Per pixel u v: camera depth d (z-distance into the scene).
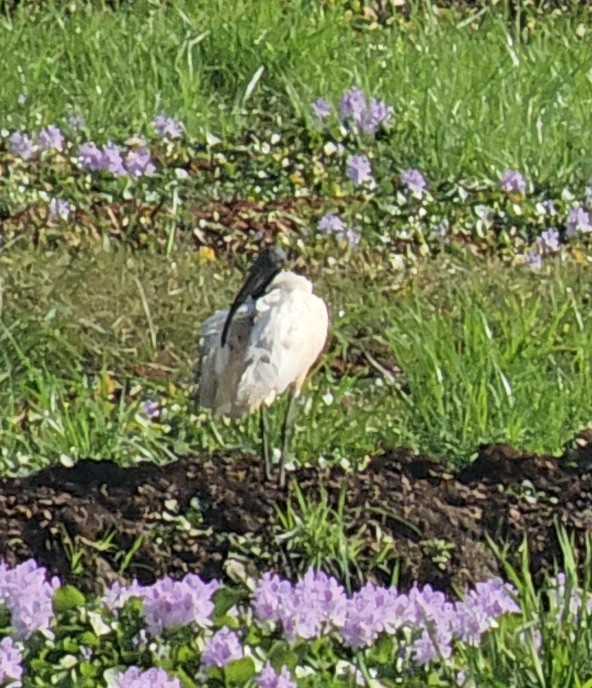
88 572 6.68
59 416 8.14
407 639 6.05
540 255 11.25
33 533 6.84
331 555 6.87
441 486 7.48
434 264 11.02
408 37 14.77
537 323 9.68
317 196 12.02
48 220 10.91
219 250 11.11
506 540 7.20
